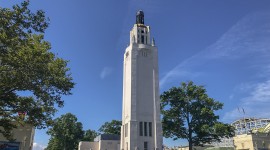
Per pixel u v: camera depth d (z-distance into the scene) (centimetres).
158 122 7100
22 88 2714
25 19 2517
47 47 2922
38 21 2570
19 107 2853
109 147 9650
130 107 7044
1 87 2656
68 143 11200
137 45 7831
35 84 2759
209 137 6475
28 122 2970
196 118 6556
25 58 2541
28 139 5153
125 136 7175
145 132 6969
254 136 8719
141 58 7762
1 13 2378
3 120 2912
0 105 2755
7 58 2470
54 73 2866
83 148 9862
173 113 6650
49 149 11556
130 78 7375
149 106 7288
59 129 10988
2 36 2333
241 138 9144
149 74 7656
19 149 5028
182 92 6850
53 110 3141
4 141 4994
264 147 8669
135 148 6650
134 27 8344
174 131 6600
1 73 2542
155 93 7438
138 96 7281
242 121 12325
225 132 6112
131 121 6881
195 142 6525
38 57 2677
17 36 2472
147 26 8431
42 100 2978
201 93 6694
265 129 10388
